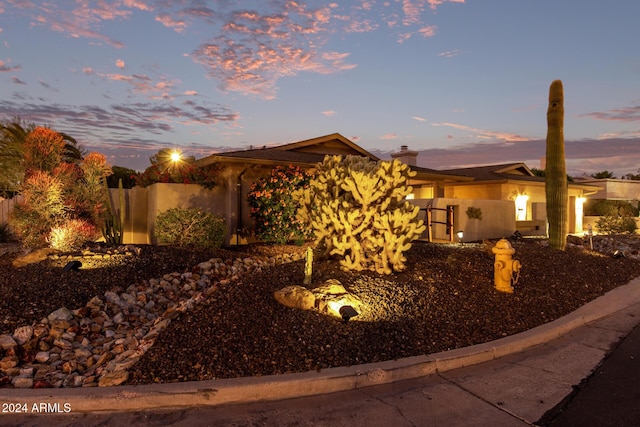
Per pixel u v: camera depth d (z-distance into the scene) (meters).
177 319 6.59
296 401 4.75
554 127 13.14
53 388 4.78
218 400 4.67
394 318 6.68
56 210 10.62
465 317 7.08
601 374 5.48
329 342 5.83
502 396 4.88
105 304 7.77
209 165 14.77
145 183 15.38
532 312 7.71
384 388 5.09
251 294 7.13
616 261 12.49
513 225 16.59
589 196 32.44
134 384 4.87
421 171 19.42
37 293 7.85
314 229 9.18
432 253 10.69
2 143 21.92
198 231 11.54
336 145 19.08
